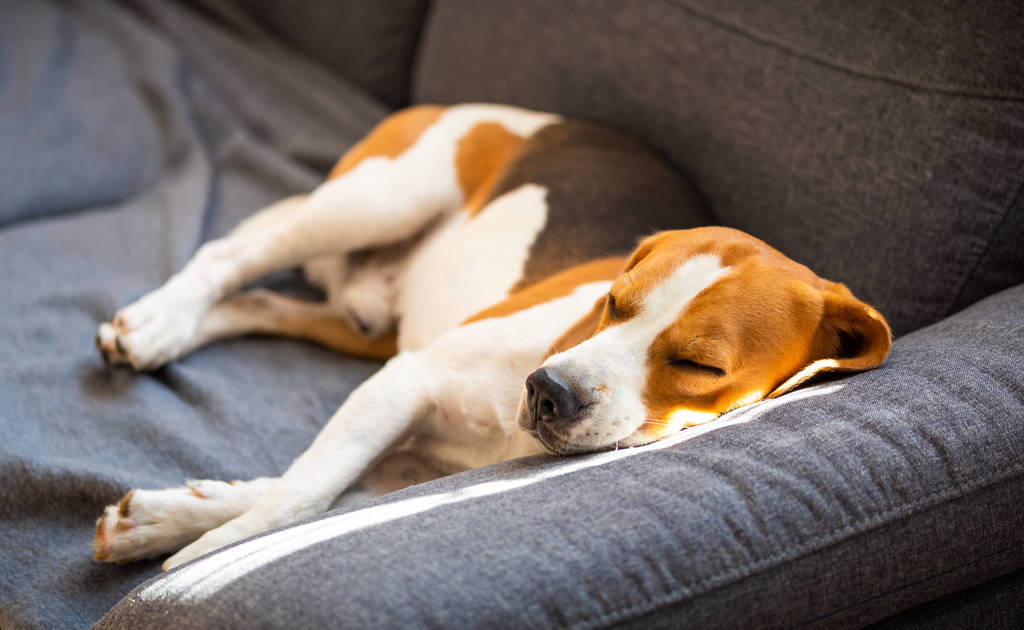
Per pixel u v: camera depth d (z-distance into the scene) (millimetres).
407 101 3055
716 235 1554
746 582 1140
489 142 2326
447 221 2279
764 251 1528
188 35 3047
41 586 1475
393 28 2957
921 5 1866
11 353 1976
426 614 1021
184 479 1705
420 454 1823
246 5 3258
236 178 2684
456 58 2729
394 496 1354
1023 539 1304
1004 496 1283
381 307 2219
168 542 1529
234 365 2045
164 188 2598
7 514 1599
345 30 3031
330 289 2293
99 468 1648
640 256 1637
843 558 1193
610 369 1428
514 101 2590
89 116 2688
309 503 1540
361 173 2225
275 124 2838
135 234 2412
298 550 1161
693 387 1445
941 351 1472
